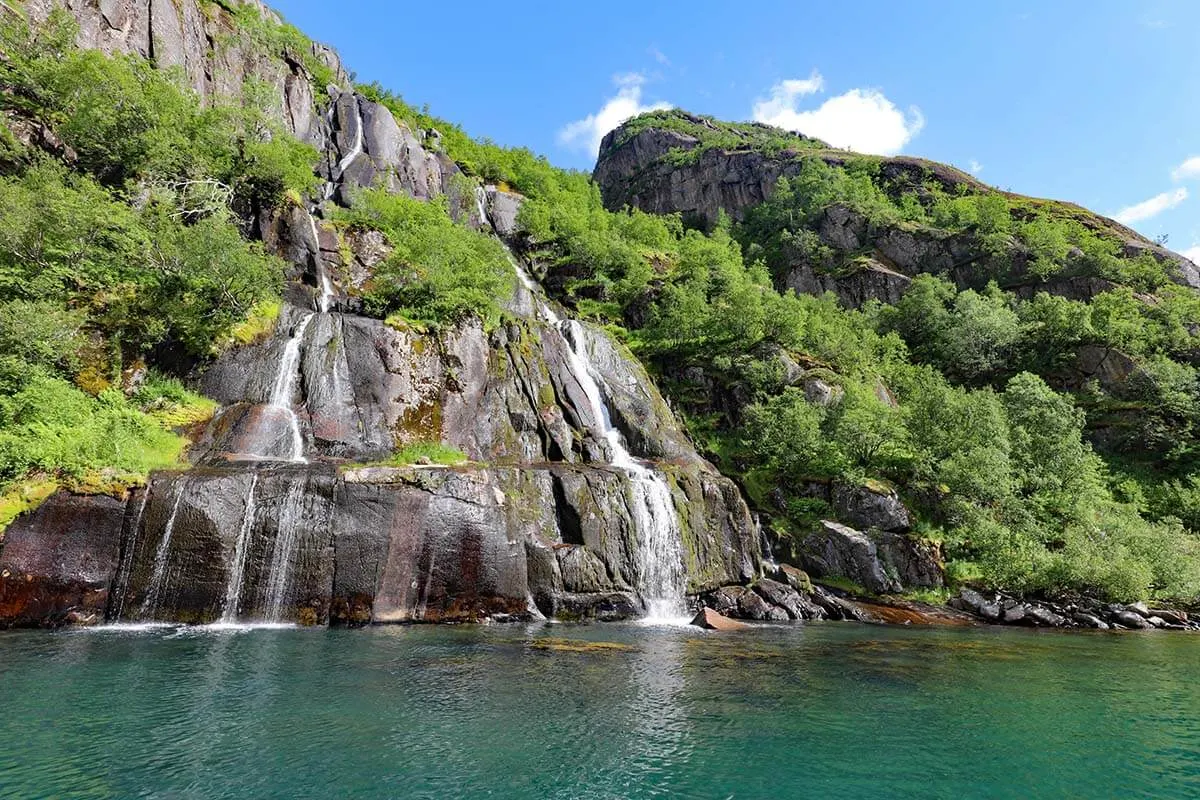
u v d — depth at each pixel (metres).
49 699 12.21
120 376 27.22
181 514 20.84
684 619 27.20
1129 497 47.09
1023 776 10.40
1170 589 33.19
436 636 19.94
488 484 25.41
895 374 58.72
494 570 24.11
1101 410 56.31
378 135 63.62
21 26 39.00
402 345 34.59
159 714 11.60
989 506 37.03
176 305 30.23
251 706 12.26
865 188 113.38
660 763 10.32
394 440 31.70
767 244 112.00
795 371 49.31
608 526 27.91
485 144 96.56
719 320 53.03
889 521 35.53
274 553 21.50
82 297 28.20
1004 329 65.19
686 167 146.38
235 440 27.95
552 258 66.12
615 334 55.97
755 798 9.21
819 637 23.42
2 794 8.32
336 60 71.69
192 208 38.06
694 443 45.06
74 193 29.55
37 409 21.84
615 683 14.95
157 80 42.22
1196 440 51.34
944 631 26.78
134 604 19.89
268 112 51.34
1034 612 30.45
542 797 8.88
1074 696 15.49
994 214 91.38
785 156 134.88
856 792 9.55
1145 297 72.88
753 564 32.66
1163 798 9.66
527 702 13.18
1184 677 17.89
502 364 37.66
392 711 12.28
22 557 18.62
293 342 32.94
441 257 41.78
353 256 44.97
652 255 73.12
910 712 13.71
